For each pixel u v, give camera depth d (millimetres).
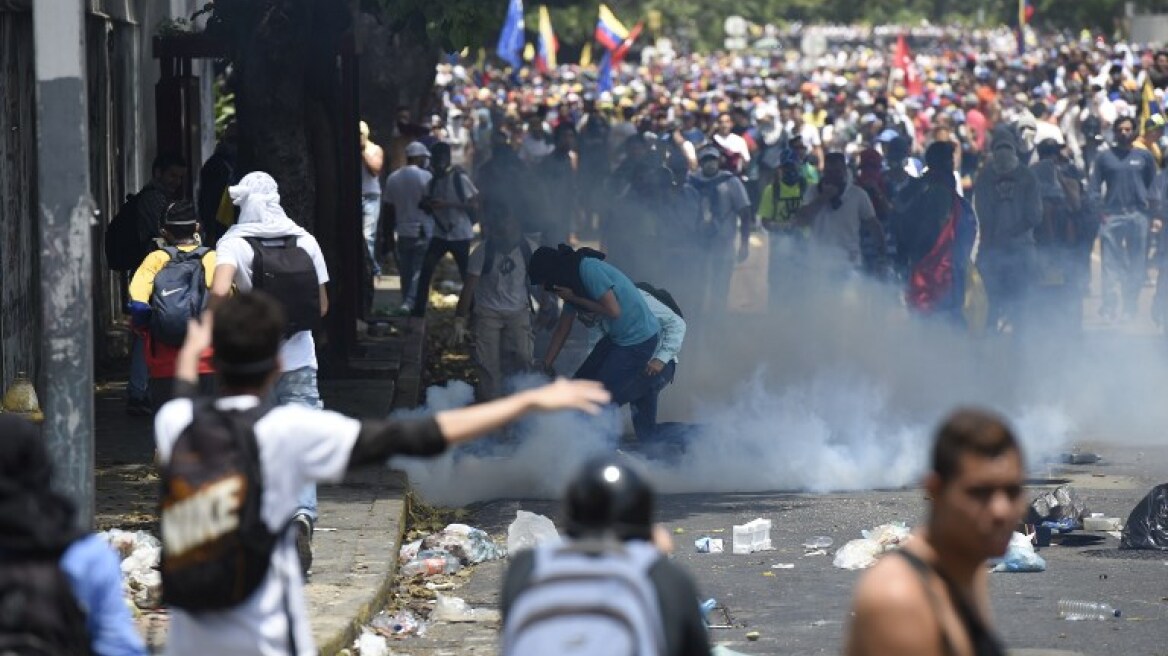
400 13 32500
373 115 64875
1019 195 44406
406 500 26750
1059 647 19406
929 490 9539
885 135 69938
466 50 33562
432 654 19344
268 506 10977
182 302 23969
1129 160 50938
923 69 167000
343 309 38906
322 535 23844
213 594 10852
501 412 11125
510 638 9398
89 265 16797
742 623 20547
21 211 30312
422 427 11078
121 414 33625
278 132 35719
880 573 9359
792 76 177625
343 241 40719
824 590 22281
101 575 10453
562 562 9547
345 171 43594
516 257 33688
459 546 24234
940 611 9227
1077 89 92250
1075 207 48281
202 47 42812
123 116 46469
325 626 18797
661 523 26656
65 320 16734
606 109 95688
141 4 49656
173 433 11297
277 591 11117
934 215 42719
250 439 10984
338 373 39031
